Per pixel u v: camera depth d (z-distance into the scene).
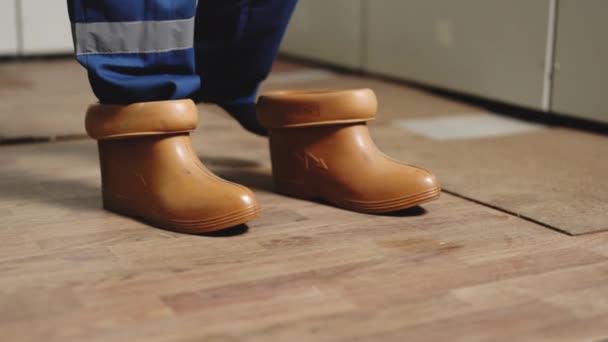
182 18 1.16
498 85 2.27
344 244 1.14
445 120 2.11
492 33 2.27
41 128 1.88
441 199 1.37
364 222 1.24
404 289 0.98
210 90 1.45
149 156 1.21
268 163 1.62
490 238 1.17
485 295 0.96
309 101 1.30
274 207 1.31
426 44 2.55
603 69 1.95
